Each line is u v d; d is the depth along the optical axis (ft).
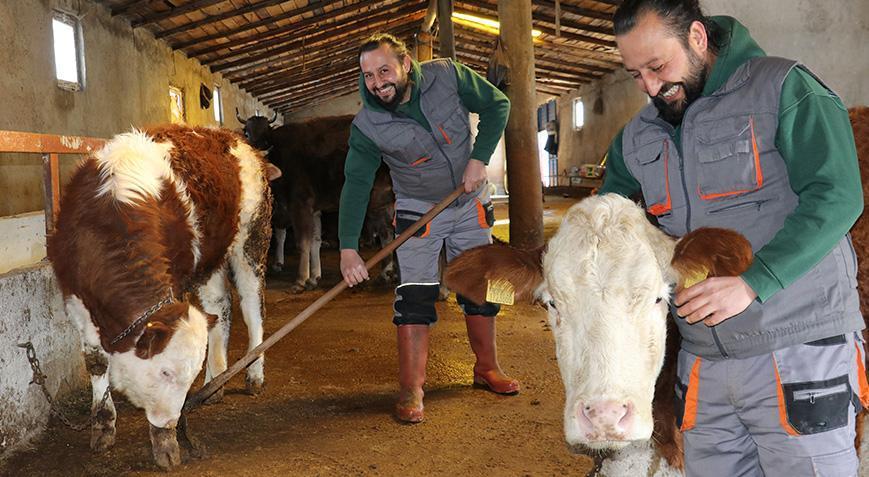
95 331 11.36
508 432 12.43
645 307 6.42
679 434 7.33
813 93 5.60
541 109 95.40
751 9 22.84
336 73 75.87
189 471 11.02
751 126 5.95
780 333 5.96
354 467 11.09
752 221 6.20
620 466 7.35
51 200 13.67
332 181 27.78
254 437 12.44
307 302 24.64
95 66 35.58
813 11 22.54
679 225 6.76
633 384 6.18
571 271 6.61
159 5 39.91
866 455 8.04
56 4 31.24
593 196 7.50
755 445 6.70
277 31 52.31
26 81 28.35
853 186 5.38
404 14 58.80
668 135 6.68
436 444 11.97
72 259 10.97
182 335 10.58
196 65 55.77
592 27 55.42
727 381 6.32
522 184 23.22
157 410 10.75
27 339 12.53
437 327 20.44
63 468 11.18
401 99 12.45
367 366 16.94
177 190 12.64
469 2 55.06
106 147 12.78
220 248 14.30
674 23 5.91
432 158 13.04
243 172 15.24
